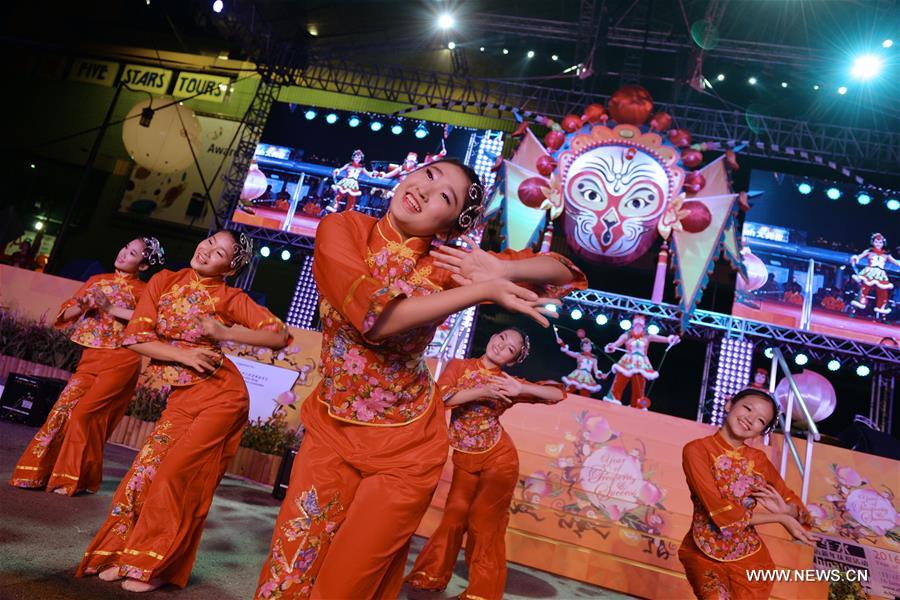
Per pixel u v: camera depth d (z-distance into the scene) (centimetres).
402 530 157
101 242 1365
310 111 1215
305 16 1255
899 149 1047
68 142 1434
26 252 1234
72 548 255
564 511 479
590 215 1027
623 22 1171
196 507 243
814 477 530
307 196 1183
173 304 261
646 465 518
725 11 1155
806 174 1138
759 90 1208
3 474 346
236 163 1216
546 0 1240
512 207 1045
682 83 1166
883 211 1041
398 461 160
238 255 267
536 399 339
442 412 176
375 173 1175
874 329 1000
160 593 230
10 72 1494
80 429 339
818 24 1124
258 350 648
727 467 300
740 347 1027
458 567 408
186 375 253
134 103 1417
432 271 166
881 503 517
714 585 295
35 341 715
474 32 1261
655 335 1007
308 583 161
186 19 1410
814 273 1030
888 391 1048
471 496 335
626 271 1207
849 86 1133
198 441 243
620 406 541
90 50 1469
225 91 1370
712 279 1136
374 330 146
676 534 470
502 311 1290
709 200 1008
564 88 1265
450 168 166
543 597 374
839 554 498
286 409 629
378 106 1280
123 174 1387
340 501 163
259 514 411
